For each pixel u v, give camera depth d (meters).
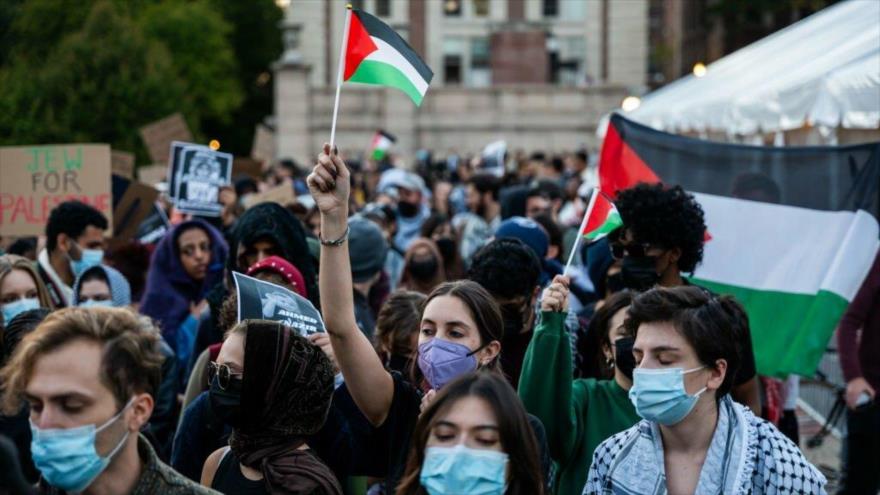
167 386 6.24
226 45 60.59
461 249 12.85
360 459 4.55
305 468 3.82
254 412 3.83
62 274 7.73
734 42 45.62
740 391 5.60
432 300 4.44
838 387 8.87
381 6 60.34
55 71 28.86
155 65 31.00
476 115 49.62
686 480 3.91
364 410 4.45
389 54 4.68
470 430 3.34
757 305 7.02
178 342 7.70
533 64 59.69
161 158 15.28
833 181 7.02
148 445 3.38
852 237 6.91
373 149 23.70
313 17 55.97
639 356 3.95
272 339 3.85
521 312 5.46
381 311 5.95
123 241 10.35
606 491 4.02
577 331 5.64
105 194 9.85
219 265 7.99
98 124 29.08
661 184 6.03
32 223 9.95
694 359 3.87
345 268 4.32
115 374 3.23
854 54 8.37
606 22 57.44
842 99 8.09
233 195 11.09
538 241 7.65
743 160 7.23
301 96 48.47
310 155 48.75
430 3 60.69
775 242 7.05
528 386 4.61
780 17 45.09
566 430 4.64
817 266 6.95
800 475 3.87
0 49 44.72
